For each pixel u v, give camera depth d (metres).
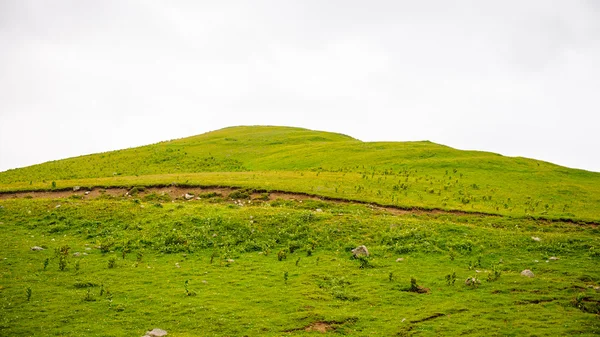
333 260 29.64
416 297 22.98
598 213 41.41
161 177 52.66
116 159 77.00
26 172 67.25
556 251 30.55
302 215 36.94
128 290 23.92
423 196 45.81
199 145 90.25
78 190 46.91
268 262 29.48
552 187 51.41
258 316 20.73
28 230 34.91
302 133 106.94
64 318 19.84
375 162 65.75
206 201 43.56
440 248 31.50
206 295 23.39
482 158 65.25
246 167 70.12
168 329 19.23
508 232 34.62
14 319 19.41
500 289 23.61
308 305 22.08
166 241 32.66
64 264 26.95
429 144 81.88
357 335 18.78
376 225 35.59
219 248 32.09
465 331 18.73
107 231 34.84
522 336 18.03
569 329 18.52
